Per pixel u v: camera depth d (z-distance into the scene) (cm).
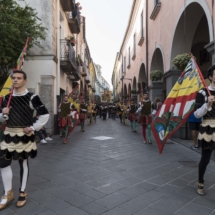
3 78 752
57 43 1115
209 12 644
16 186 377
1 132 474
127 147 715
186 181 397
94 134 1060
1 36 618
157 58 1375
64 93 1370
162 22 1166
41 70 1004
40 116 310
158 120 416
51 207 299
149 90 1471
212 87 326
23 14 732
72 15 1532
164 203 310
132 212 284
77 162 530
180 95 398
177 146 724
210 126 322
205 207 298
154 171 457
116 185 378
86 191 353
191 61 392
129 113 1178
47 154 621
